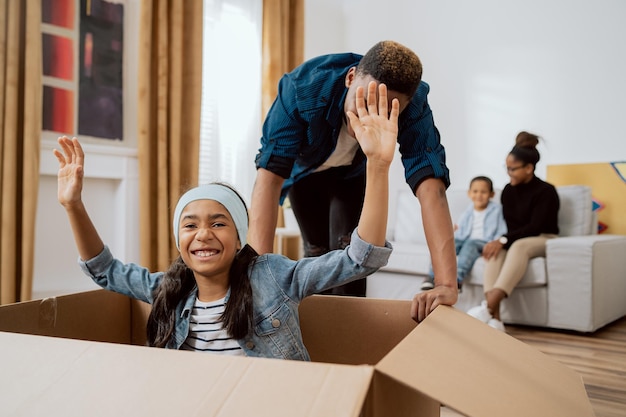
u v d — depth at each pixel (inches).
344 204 63.6
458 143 160.6
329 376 19.6
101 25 114.7
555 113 143.2
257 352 38.0
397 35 174.1
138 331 48.6
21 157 100.6
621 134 133.3
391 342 41.3
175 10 123.9
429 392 20.5
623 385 71.9
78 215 40.8
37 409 20.5
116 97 117.5
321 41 178.2
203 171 141.3
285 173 54.7
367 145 33.3
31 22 98.7
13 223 97.1
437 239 44.1
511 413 21.7
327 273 36.9
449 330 29.5
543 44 145.3
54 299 39.2
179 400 19.7
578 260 106.1
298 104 51.6
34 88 99.0
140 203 117.7
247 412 18.6
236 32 147.6
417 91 47.5
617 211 130.0
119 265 43.7
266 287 39.2
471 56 158.2
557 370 31.0
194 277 41.2
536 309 111.4
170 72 124.6
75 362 22.9
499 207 125.2
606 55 135.6
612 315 114.4
